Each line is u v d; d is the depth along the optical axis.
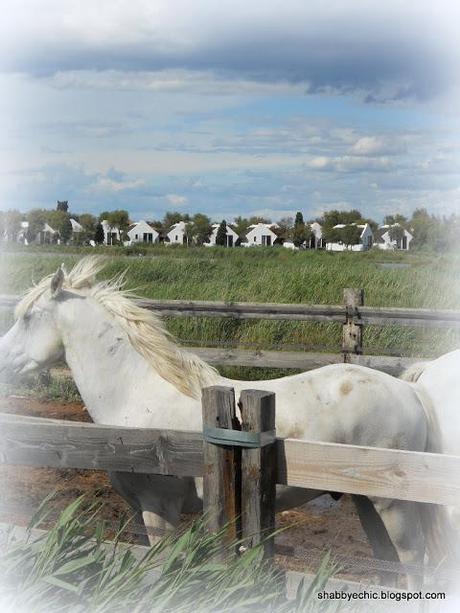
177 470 3.58
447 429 4.54
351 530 5.80
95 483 6.63
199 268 14.77
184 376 4.57
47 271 16.20
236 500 3.43
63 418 8.55
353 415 4.33
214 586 3.21
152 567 3.41
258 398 3.34
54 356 4.80
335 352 10.38
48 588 3.20
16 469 6.96
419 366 4.90
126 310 4.70
